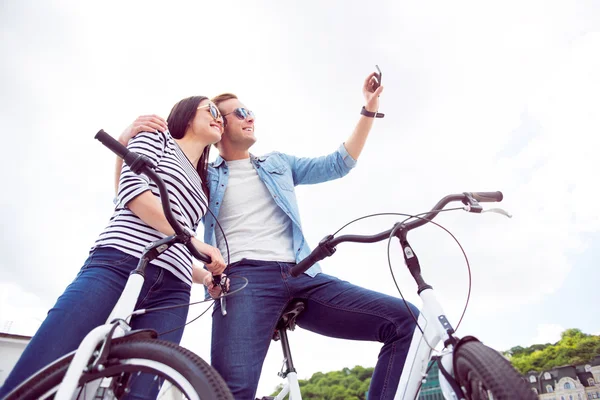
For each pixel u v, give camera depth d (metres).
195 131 2.11
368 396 1.75
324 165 2.58
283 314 2.06
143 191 1.54
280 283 2.02
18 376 1.19
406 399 1.36
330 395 44.09
